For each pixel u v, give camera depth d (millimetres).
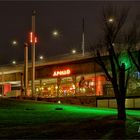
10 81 103562
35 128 28750
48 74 86938
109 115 40781
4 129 28062
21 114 40500
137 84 59062
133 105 60031
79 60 77438
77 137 24469
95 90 74250
